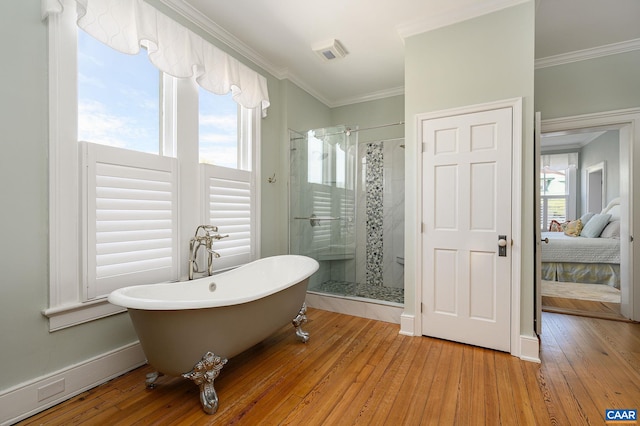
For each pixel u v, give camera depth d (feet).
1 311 4.62
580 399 5.32
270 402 5.33
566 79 9.59
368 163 13.41
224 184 8.62
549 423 4.72
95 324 5.80
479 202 7.48
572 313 9.91
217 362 5.29
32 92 4.93
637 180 8.91
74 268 5.43
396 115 12.91
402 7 7.52
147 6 6.17
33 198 4.95
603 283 13.09
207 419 4.88
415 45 8.30
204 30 8.06
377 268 13.10
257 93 9.41
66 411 5.02
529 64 6.98
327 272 11.96
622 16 7.75
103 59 6.09
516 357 6.96
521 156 7.02
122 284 6.08
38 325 5.01
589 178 18.66
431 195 8.07
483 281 7.43
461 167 7.68
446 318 7.89
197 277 7.75
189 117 7.61
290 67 10.89
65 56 5.30
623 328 8.71
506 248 7.18
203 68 7.39
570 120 9.53
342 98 13.83
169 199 7.03
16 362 4.77
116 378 6.06
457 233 7.73
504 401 5.29
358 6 7.49
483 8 7.38
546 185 21.12
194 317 4.99
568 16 7.77
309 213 11.70
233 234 9.03
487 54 7.41
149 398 5.42
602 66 9.20
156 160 6.73
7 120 4.66
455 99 7.76
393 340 7.96
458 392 5.57
